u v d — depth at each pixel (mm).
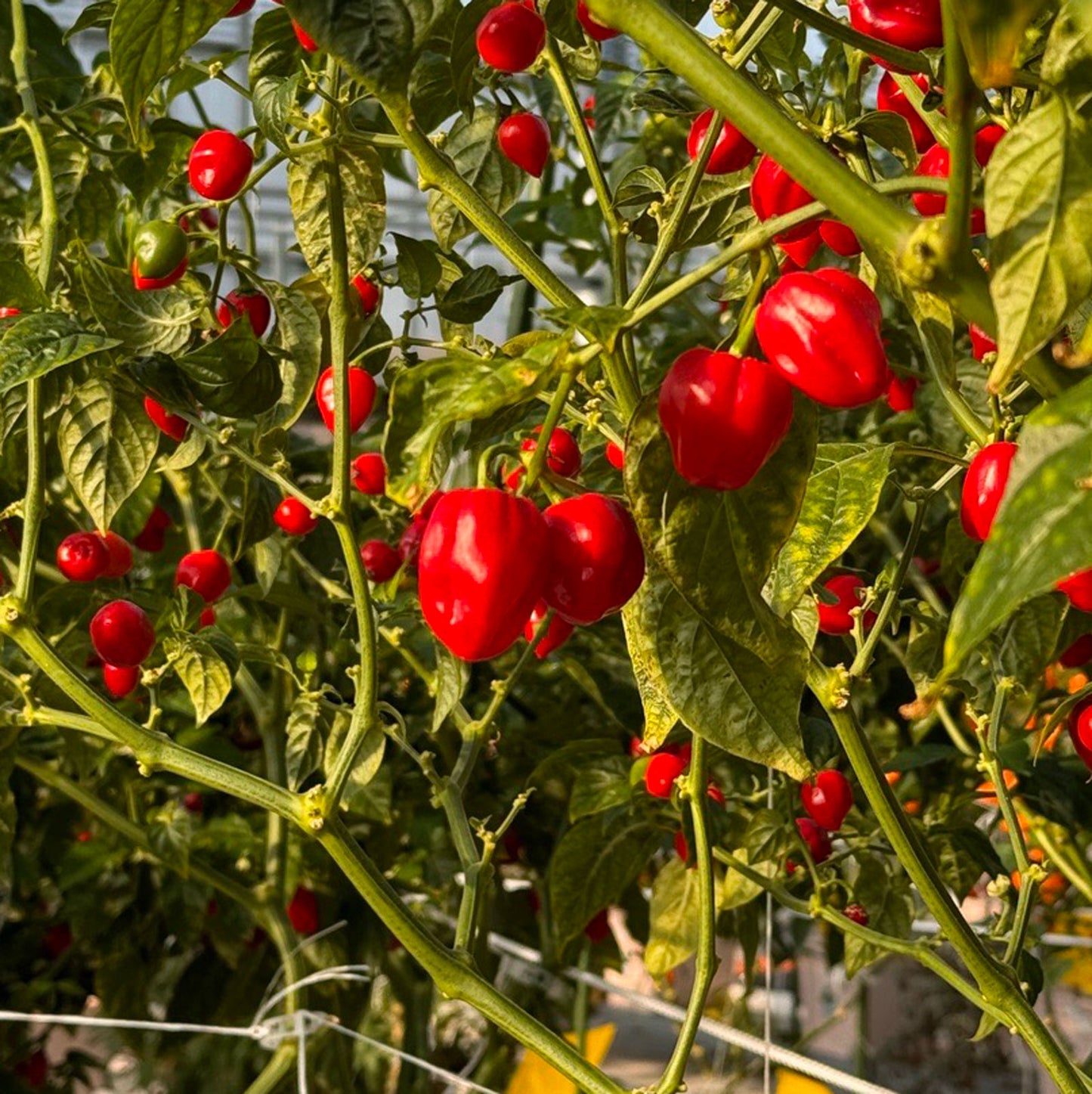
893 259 520
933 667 875
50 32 1278
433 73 848
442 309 824
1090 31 497
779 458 579
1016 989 699
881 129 719
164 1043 1600
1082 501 462
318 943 1370
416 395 536
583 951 1298
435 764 1314
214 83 2164
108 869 1492
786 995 2350
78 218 982
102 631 826
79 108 921
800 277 552
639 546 602
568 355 540
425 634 1011
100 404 817
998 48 490
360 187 811
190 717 1417
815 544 642
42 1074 1627
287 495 886
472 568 573
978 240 864
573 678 1301
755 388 551
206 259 893
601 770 1006
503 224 650
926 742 1166
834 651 1124
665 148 1211
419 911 1486
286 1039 1108
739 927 1174
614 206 756
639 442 573
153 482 1003
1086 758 718
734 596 583
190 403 783
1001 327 504
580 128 751
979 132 670
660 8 525
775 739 622
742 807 1070
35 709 773
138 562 1479
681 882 1096
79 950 1621
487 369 539
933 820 1077
